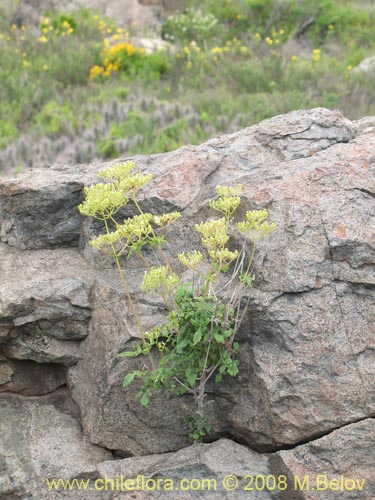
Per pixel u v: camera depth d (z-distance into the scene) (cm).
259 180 414
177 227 427
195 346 373
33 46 1237
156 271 354
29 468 381
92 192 375
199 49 1202
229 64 1140
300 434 364
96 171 461
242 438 388
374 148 424
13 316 406
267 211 396
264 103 914
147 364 390
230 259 401
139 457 386
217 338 359
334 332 369
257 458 377
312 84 1028
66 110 979
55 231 456
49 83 1091
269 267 384
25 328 413
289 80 1046
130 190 409
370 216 391
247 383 383
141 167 456
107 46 1198
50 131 930
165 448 395
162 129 887
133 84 1070
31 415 415
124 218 436
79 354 417
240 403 385
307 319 371
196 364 377
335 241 380
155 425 393
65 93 1054
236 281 397
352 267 380
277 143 447
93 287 415
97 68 1121
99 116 949
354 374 363
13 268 435
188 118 894
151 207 430
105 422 391
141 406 390
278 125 457
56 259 446
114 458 396
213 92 1024
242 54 1217
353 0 1428
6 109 998
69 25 1324
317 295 375
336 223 386
